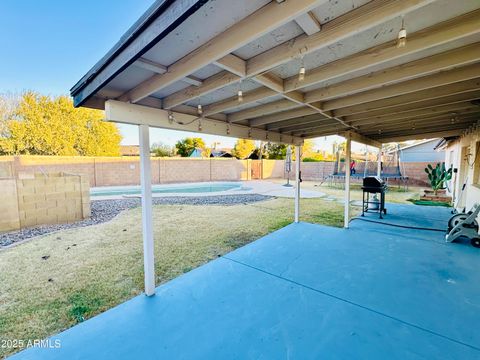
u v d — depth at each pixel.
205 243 4.50
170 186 14.40
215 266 3.33
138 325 2.14
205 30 1.46
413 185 13.62
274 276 3.02
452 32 1.46
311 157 24.38
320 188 13.26
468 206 5.57
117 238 4.79
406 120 4.29
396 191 11.34
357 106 3.30
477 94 2.89
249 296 2.58
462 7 1.34
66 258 3.80
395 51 1.66
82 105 2.29
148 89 2.17
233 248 4.23
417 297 2.51
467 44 1.79
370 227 5.22
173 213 7.11
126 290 2.85
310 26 1.42
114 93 2.48
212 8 1.26
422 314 2.23
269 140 4.60
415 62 2.03
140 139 2.60
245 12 1.31
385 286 2.73
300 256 3.65
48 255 3.92
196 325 2.13
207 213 7.11
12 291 2.83
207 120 3.30
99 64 1.77
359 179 15.55
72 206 6.18
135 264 3.59
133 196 10.61
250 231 5.27
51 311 2.45
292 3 1.19
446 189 9.99
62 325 2.24
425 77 2.39
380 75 2.22
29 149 14.49
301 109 3.37
